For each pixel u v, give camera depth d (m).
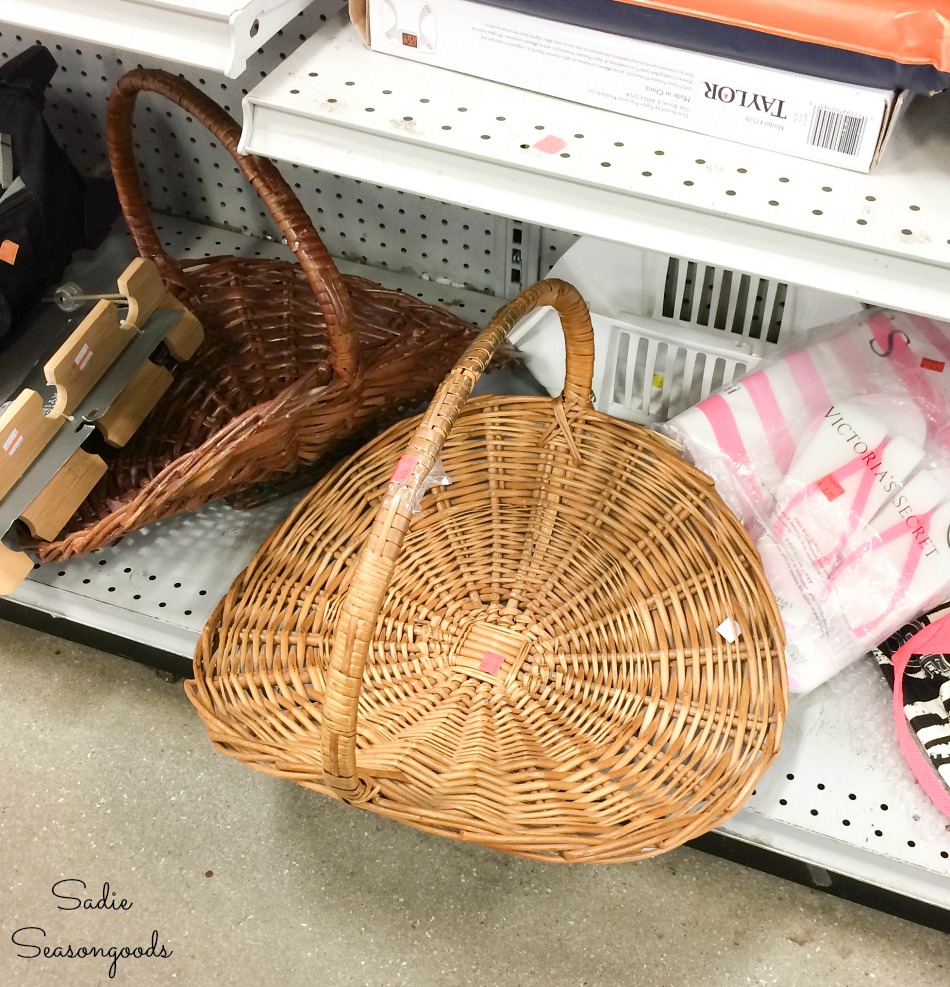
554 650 0.97
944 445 0.94
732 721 0.86
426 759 0.85
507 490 1.04
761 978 0.88
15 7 0.70
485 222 1.17
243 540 1.12
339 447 1.08
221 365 1.15
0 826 0.99
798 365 0.97
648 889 0.94
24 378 1.10
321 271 0.83
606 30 0.63
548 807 0.79
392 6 0.68
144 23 0.66
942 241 0.57
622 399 1.15
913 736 0.89
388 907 0.93
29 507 0.88
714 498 0.95
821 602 0.93
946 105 0.67
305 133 0.68
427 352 0.98
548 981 0.88
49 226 1.11
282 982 0.89
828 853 0.88
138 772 1.03
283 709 0.89
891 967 0.89
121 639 1.08
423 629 0.99
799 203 0.60
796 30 0.57
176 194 1.35
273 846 0.97
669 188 0.61
